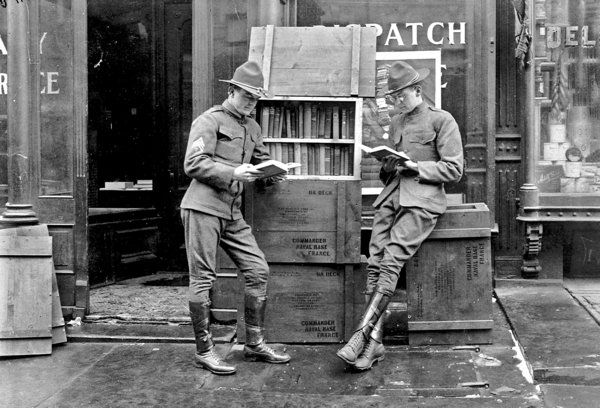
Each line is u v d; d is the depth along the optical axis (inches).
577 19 211.0
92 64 267.1
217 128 152.6
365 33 175.3
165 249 270.4
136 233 256.8
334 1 201.6
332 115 172.2
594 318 180.2
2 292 168.2
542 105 211.9
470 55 198.8
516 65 211.0
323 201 167.3
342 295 170.2
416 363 154.6
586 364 146.6
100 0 266.7
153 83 266.8
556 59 211.6
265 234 168.9
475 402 131.1
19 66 182.7
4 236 171.6
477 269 164.7
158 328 184.9
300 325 171.0
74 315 193.6
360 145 169.0
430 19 200.2
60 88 194.2
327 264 169.6
